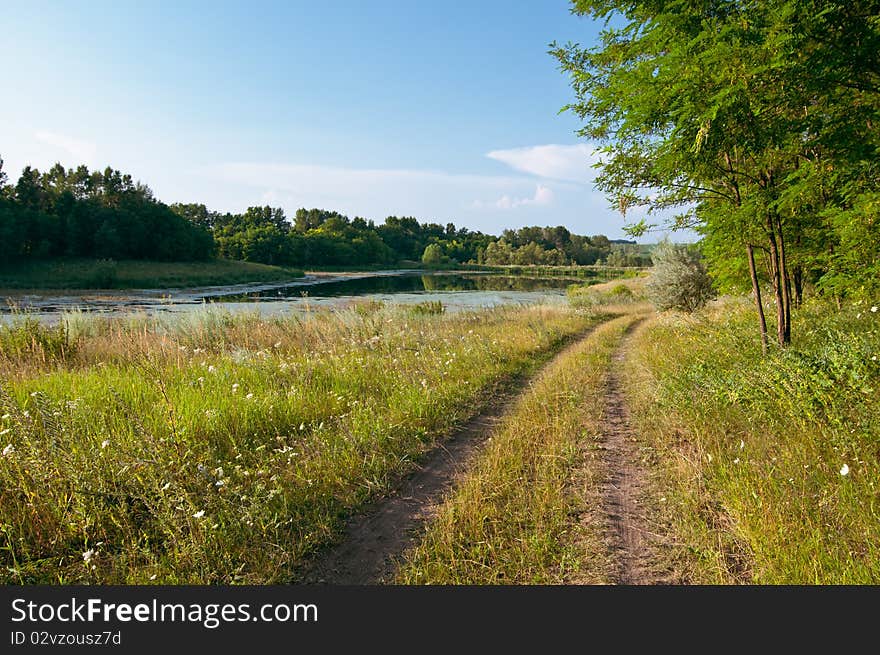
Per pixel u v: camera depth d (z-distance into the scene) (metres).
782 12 4.75
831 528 3.15
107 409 5.31
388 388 7.34
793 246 8.70
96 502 3.50
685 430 5.31
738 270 9.56
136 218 72.06
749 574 2.98
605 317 22.81
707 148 5.61
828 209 5.99
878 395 4.54
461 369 8.88
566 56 7.59
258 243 102.38
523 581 3.01
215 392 6.13
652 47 6.07
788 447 4.27
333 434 5.34
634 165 7.36
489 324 17.62
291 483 4.20
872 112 5.31
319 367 8.02
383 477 4.44
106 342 10.00
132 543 3.20
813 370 5.24
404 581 3.03
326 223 142.25
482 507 3.81
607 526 3.61
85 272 53.69
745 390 5.62
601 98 6.57
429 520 3.78
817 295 10.35
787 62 4.88
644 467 4.68
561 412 6.39
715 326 11.30
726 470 4.10
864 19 4.93
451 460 4.98
